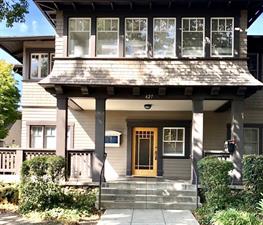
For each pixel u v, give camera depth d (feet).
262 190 38.70
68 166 45.42
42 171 39.68
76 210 38.32
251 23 50.01
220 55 45.80
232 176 43.93
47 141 57.16
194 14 46.19
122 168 57.00
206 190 40.75
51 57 57.31
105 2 45.19
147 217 36.81
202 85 43.73
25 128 57.11
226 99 45.24
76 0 44.62
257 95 55.98
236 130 44.57
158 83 44.16
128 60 45.44
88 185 43.80
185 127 57.21
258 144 55.83
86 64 45.52
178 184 44.24
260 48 55.42
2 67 69.97
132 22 46.70
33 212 37.78
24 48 57.41
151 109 56.44
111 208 41.16
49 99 57.36
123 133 57.62
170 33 46.37
